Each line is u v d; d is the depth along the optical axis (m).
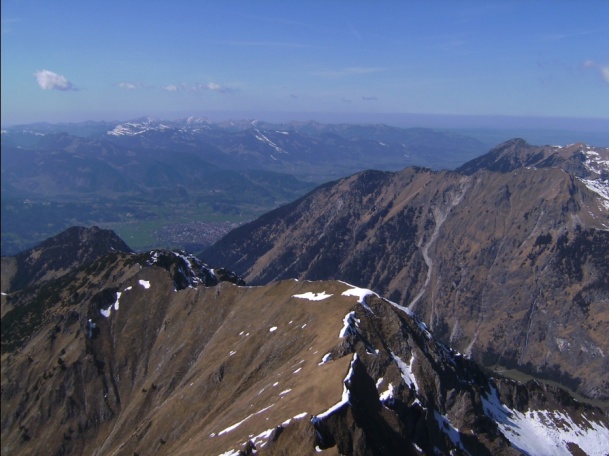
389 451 91.88
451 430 121.38
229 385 145.38
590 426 159.00
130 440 144.00
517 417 153.00
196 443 116.12
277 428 88.75
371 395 103.81
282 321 156.75
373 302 147.62
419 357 132.62
